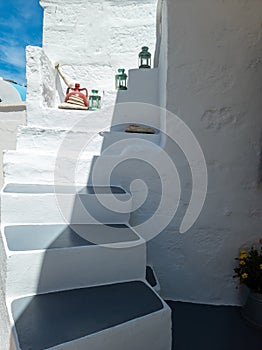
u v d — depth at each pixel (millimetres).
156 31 3633
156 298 1519
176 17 2309
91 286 1623
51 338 1167
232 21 2301
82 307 1406
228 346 2037
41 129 2688
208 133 2434
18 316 1301
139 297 1523
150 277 2297
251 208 2490
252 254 2379
